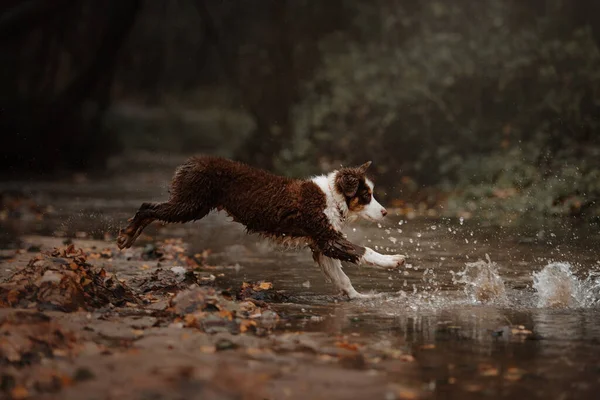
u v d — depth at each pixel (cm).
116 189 2267
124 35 3114
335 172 854
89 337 630
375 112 1967
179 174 856
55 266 758
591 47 1831
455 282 939
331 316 747
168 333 646
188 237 1391
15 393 501
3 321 632
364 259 830
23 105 3034
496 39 1959
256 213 842
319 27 2417
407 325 709
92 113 3512
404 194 1788
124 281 862
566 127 1717
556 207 1462
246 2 3234
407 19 2144
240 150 2477
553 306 800
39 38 3594
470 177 1730
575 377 555
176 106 5425
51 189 2247
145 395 498
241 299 819
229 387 517
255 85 2459
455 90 1925
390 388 524
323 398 502
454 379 547
